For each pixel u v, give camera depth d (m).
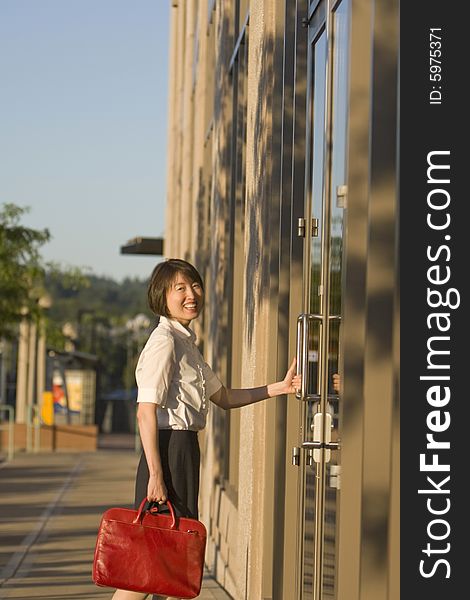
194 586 6.09
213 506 13.08
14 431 42.41
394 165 4.38
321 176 6.36
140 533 6.11
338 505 5.27
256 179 8.99
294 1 7.97
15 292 34.62
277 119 8.18
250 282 9.21
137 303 170.88
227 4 13.13
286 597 7.45
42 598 10.17
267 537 8.12
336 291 5.61
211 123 15.93
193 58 21.02
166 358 6.17
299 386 6.52
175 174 26.73
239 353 11.72
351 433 4.91
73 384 45.72
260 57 8.77
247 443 9.04
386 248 4.39
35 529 16.33
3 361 52.41
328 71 5.98
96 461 34.72
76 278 37.09
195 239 18.08
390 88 4.37
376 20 4.38
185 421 6.23
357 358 4.93
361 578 4.50
